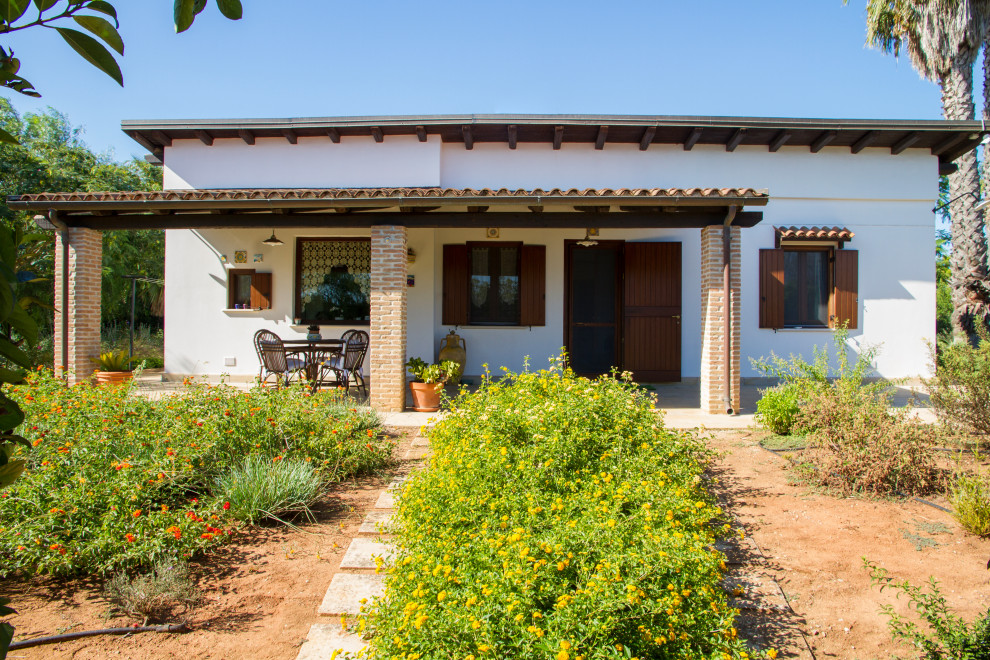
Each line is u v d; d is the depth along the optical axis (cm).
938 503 418
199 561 338
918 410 761
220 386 558
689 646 204
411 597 220
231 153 990
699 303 1023
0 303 89
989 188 1101
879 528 378
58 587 305
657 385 1014
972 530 368
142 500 363
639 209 797
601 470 340
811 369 633
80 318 794
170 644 260
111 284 1588
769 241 1012
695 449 440
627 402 445
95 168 1572
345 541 366
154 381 1017
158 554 316
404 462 527
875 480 435
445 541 254
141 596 277
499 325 1034
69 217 790
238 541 364
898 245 1011
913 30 1173
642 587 203
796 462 501
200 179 989
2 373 96
